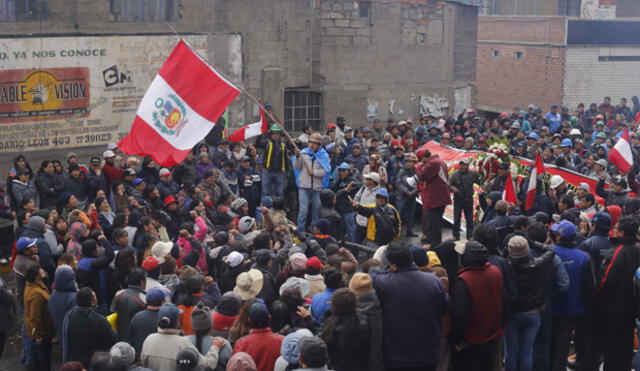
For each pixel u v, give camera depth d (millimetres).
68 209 12508
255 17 20766
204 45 20016
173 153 11664
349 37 22844
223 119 19219
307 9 21719
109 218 12242
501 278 7582
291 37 21547
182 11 19531
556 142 18672
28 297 9148
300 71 22000
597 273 9273
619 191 13562
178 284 8812
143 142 11695
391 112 23906
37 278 9227
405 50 23812
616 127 23344
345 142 17703
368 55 23219
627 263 8695
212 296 8859
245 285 7750
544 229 8516
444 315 7734
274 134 16031
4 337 9625
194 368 6586
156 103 11711
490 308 7516
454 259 7957
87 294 7984
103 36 18328
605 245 9250
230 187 15617
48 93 17703
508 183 13148
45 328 9219
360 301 7094
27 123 17500
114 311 8781
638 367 8578
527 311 8102
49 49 17609
